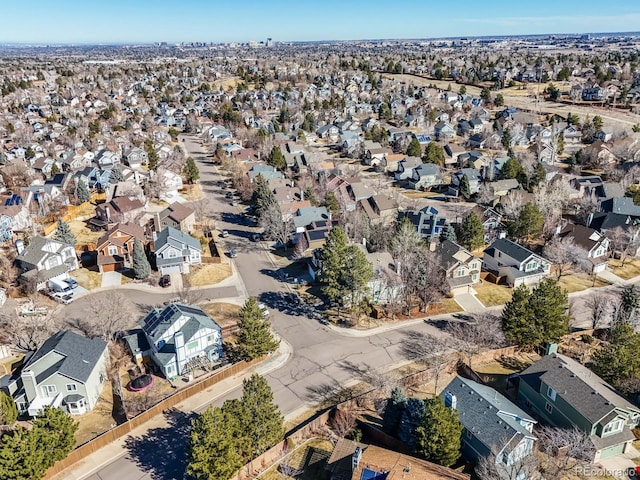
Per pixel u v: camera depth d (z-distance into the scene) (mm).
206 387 46188
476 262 65438
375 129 146750
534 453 36719
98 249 70875
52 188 95000
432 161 118750
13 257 70500
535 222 74312
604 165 111688
